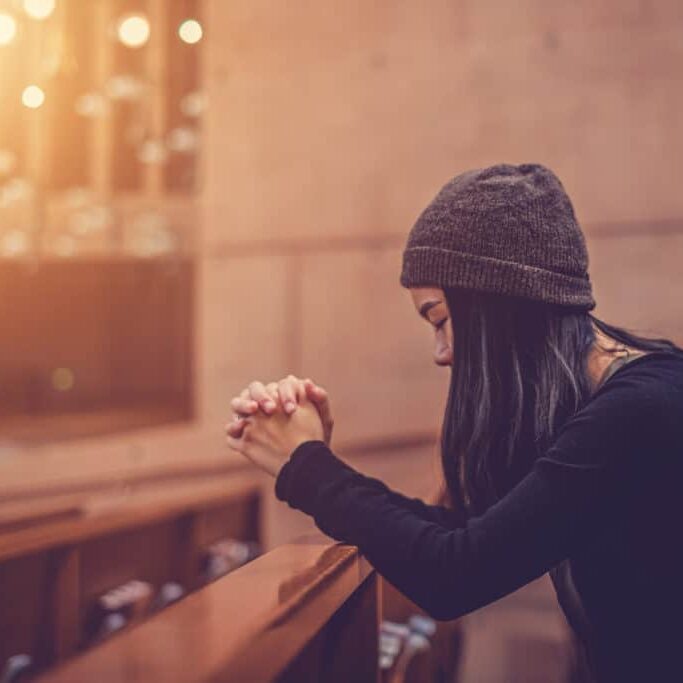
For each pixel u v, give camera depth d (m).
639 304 5.07
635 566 1.20
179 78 8.34
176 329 10.87
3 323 10.86
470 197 1.31
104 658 0.76
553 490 1.17
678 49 5.01
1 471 5.21
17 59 6.28
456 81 5.46
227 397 5.85
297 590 1.04
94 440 5.58
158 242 7.59
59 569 2.85
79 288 10.88
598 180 5.16
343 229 5.68
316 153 5.74
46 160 7.89
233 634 0.84
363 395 5.59
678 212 5.00
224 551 4.09
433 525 1.24
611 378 1.24
